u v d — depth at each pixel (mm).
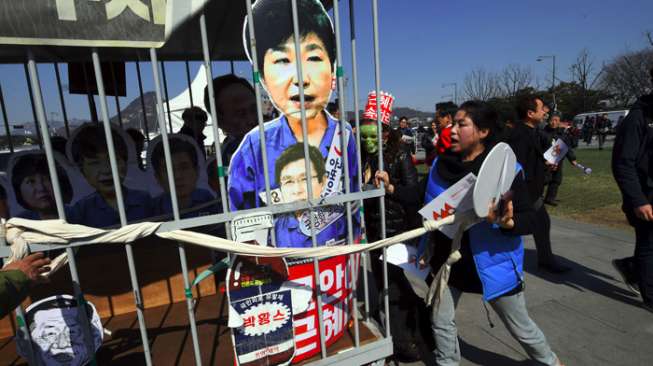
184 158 2988
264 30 1675
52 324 1514
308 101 1841
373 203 2719
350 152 2076
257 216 1601
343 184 2061
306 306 1852
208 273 1579
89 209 2604
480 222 1903
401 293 2504
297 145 1840
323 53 1853
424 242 2193
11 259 1325
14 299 1270
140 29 1340
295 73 1782
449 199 1843
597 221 5520
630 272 3205
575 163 6199
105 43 1297
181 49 3090
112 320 2375
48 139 1281
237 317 1647
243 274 1643
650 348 2562
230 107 3178
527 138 3426
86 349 1557
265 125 1750
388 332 2090
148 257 2506
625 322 2889
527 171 3475
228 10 2314
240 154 1694
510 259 1933
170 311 2480
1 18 1153
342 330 2098
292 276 1786
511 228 1811
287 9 1717
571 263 4035
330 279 1957
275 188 1809
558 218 5828
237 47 3467
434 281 2012
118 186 1388
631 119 2787
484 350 2674
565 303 3217
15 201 2312
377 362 2088
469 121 1909
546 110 3383
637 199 2750
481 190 1583
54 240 1343
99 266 2385
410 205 2406
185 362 1876
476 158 1945
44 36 1211
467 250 2008
